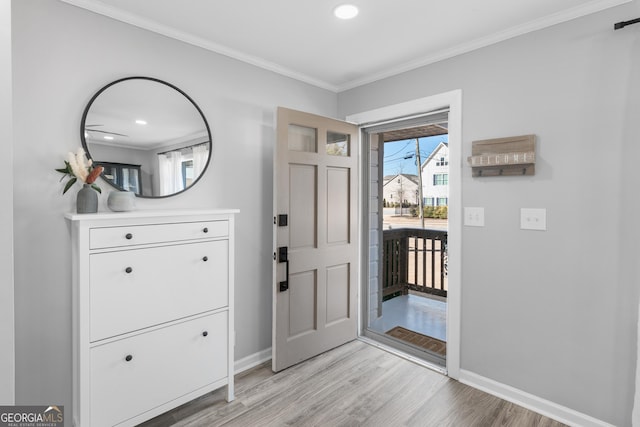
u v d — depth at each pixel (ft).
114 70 6.04
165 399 5.75
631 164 5.37
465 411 6.38
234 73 7.76
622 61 5.41
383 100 8.96
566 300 6.05
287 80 8.85
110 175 6.01
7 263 3.68
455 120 7.44
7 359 3.70
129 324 5.33
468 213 7.29
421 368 8.06
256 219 8.27
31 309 5.31
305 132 8.55
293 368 8.05
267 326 8.57
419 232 14.46
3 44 3.62
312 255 8.54
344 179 9.38
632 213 5.38
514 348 6.69
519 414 6.30
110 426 5.16
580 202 5.86
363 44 7.30
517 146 6.46
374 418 6.16
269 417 6.19
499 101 6.80
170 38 6.74
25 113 5.19
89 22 5.75
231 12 6.06
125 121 6.16
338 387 7.21
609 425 5.64
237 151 7.86
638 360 5.13
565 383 6.08
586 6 5.69
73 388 5.57
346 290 9.51
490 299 7.00
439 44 7.29
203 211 6.15
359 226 9.95
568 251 6.01
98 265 5.01
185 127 6.94
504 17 6.17
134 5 5.85
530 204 6.43
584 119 5.80
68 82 5.56
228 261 6.59
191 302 6.07
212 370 6.38
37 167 5.31
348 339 9.52
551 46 6.13
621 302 5.50
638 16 5.27
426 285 14.51
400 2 5.71
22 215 5.21
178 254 5.88
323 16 6.19
